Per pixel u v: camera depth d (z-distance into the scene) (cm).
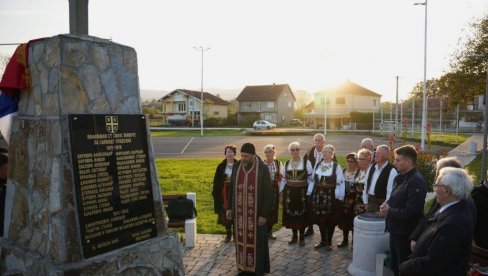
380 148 555
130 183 428
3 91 430
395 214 415
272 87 6956
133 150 434
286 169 653
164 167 1627
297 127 5994
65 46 383
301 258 597
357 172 628
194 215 687
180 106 6906
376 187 557
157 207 457
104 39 425
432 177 941
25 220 417
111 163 409
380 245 512
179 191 1099
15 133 435
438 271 298
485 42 2250
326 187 622
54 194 375
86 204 384
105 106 416
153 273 437
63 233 369
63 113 379
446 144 2894
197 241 678
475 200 405
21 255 405
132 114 437
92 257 386
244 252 529
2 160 470
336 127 5488
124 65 438
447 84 2509
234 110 7831
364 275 517
